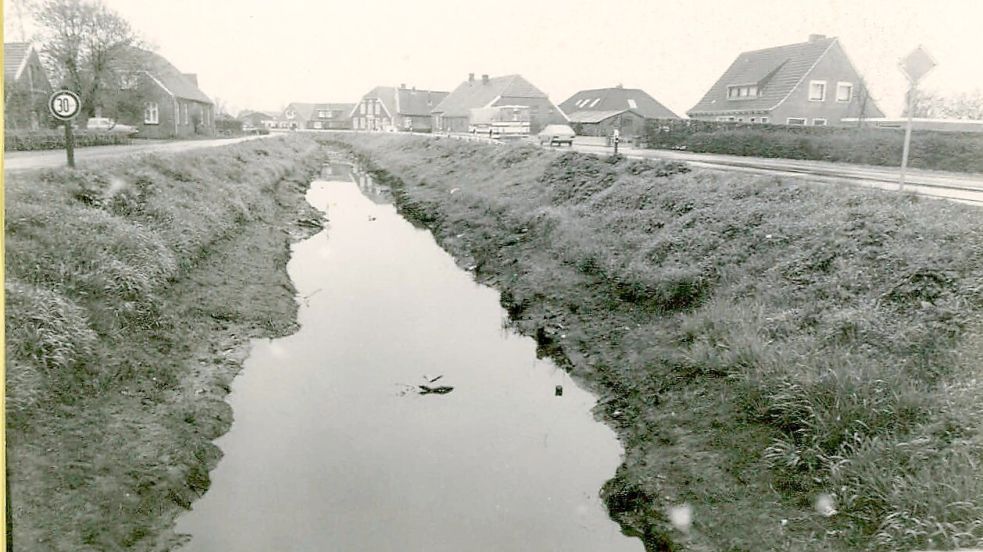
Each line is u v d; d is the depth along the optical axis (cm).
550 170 2177
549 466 759
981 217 938
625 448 789
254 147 3219
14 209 963
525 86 5728
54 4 3053
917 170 1883
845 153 2120
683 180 1539
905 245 913
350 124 11419
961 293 776
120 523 601
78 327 808
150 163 1636
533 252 1580
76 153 1912
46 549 538
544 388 970
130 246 1068
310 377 986
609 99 6003
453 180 2855
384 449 787
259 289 1318
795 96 3694
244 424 834
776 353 805
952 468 554
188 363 943
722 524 613
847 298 870
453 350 1113
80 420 706
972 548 498
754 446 698
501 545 618
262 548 603
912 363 707
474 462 765
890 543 527
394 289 1477
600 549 618
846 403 666
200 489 693
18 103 2756
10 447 618
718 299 1014
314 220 2247
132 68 3547
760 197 1286
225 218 1634
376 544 612
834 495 595
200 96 5412
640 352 990
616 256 1320
